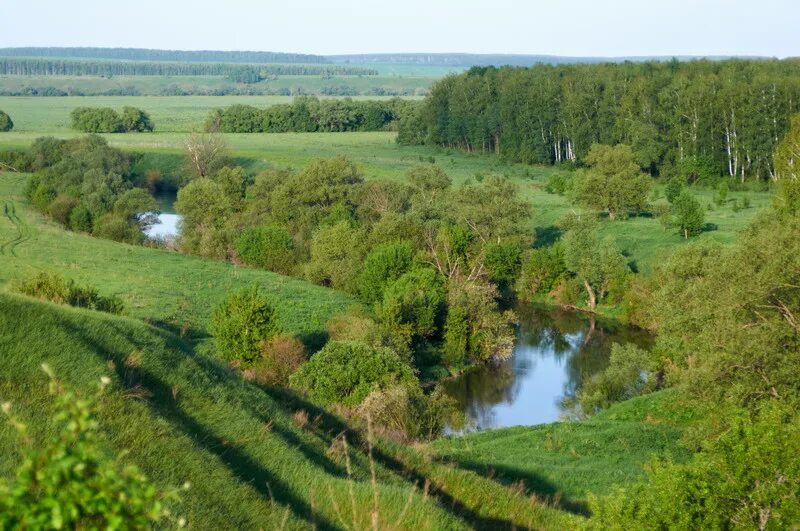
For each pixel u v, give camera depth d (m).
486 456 30.47
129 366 15.73
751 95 110.31
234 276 70.06
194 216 88.62
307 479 14.65
